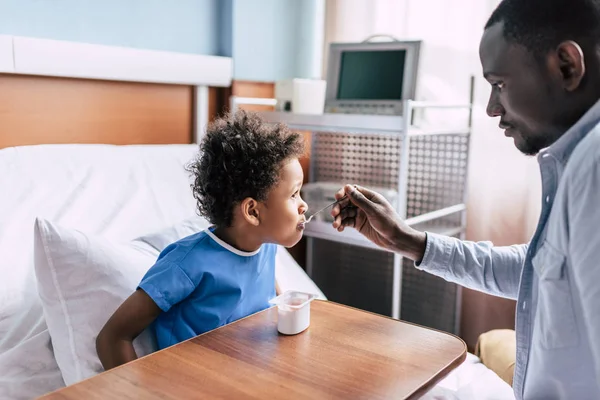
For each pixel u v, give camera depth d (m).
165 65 1.95
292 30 2.46
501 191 2.20
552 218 0.83
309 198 2.17
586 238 0.74
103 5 1.82
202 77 2.08
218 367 0.84
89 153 1.63
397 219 1.19
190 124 2.14
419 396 0.80
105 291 1.15
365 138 2.39
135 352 1.05
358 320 1.04
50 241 1.15
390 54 2.08
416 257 1.20
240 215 1.10
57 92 1.72
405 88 2.01
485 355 1.61
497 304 2.29
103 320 1.13
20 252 1.32
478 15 2.18
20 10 1.62
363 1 2.43
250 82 2.27
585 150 0.76
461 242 1.19
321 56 2.63
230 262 1.11
